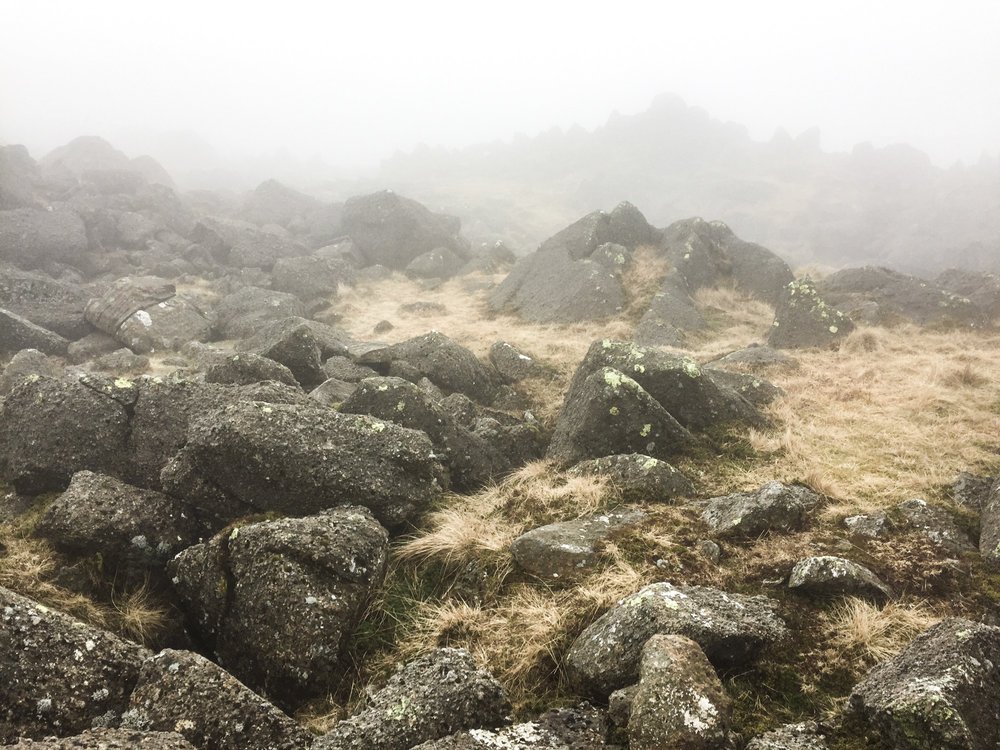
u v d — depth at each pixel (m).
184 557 5.82
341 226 28.11
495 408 11.36
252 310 17.36
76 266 21.08
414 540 6.56
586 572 5.80
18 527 6.32
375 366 12.10
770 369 12.02
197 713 4.12
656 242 20.55
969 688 3.61
